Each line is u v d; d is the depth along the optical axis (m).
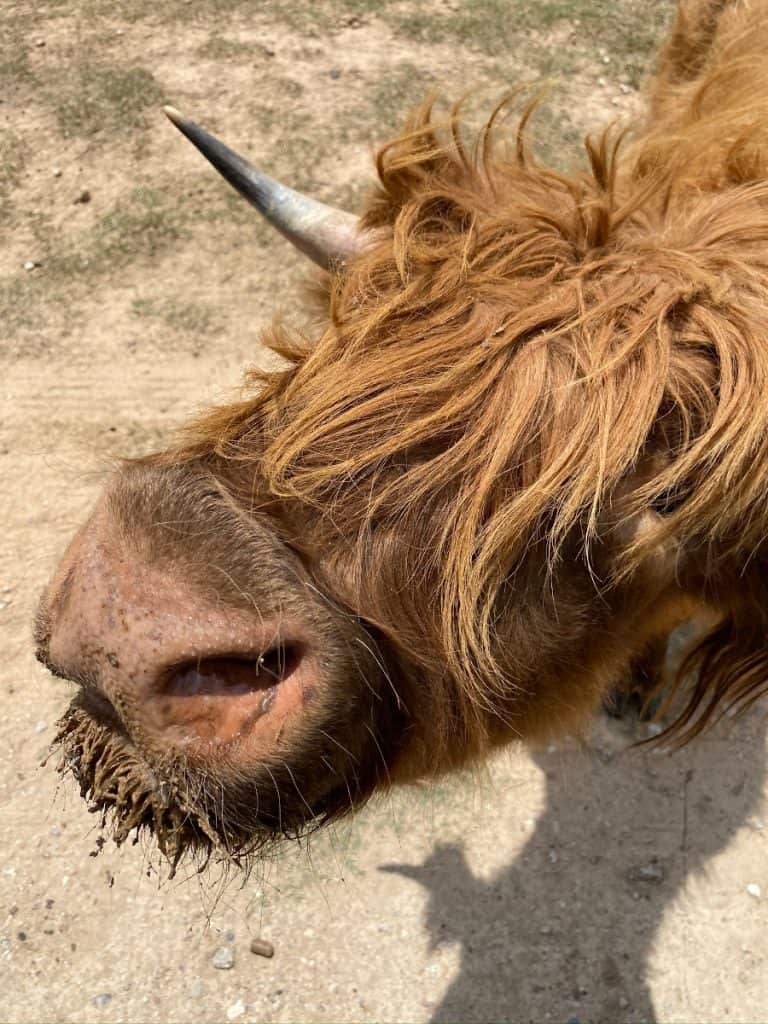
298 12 2.44
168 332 1.64
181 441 0.53
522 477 0.51
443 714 0.56
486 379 0.51
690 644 1.01
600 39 2.34
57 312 1.68
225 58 2.25
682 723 0.87
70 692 1.22
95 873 1.07
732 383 0.51
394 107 2.10
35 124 2.05
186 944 1.02
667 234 0.59
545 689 0.62
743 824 1.11
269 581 0.46
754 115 0.70
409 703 0.56
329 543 0.49
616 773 1.15
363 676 0.50
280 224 0.70
